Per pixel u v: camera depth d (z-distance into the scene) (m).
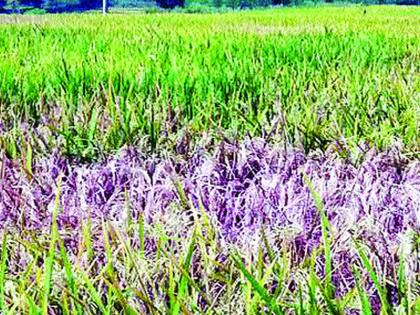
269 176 2.21
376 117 3.32
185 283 1.41
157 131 2.92
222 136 2.78
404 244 1.65
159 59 4.95
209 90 3.66
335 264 1.64
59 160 2.49
